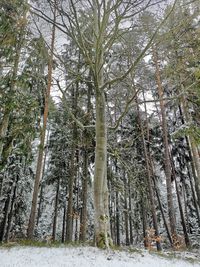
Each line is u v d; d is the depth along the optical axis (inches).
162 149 860.6
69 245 388.8
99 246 335.0
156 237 569.0
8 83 441.4
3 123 438.0
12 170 775.1
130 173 585.9
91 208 1053.2
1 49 438.9
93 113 666.8
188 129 488.4
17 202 874.1
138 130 820.0
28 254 299.9
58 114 685.3
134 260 284.8
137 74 649.0
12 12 408.5
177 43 481.4
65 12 351.3
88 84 657.0
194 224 992.9
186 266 287.0
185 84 526.9
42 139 555.5
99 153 378.6
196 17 470.9
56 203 922.1
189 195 1016.9
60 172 837.8
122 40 461.1
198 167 577.6
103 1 349.1
